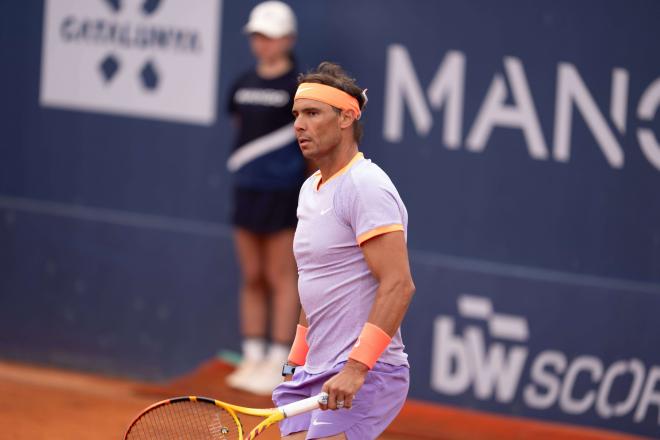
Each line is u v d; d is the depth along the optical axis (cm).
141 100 2681
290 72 2459
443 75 2450
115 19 2691
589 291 2377
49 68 2747
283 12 2438
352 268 1271
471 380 2433
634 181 2359
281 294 2506
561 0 2366
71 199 2745
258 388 2472
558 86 2380
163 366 2686
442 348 2450
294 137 2464
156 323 2689
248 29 2430
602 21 2348
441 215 2462
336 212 1260
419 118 2470
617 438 2331
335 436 1273
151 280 2692
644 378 2358
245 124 2475
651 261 2359
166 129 2666
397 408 1320
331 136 1273
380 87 2497
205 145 2641
